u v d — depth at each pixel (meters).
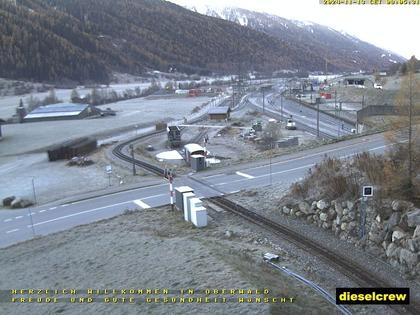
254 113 111.94
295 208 28.00
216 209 30.47
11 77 195.50
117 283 19.56
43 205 37.69
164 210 32.00
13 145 78.38
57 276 22.09
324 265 21.31
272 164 41.94
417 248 20.16
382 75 146.00
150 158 58.12
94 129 94.44
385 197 23.56
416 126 24.73
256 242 24.38
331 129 83.00
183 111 127.69
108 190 39.84
